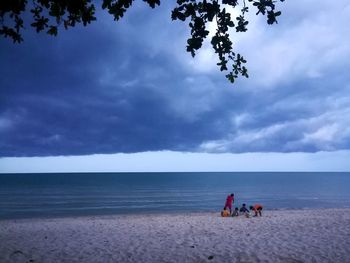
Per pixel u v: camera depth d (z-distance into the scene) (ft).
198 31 14.55
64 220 73.97
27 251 34.60
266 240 38.75
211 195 206.39
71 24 15.19
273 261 29.09
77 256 32.17
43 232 49.19
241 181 467.52
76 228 54.03
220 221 59.57
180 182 440.86
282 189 261.44
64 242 39.86
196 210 121.49
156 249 34.83
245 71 15.93
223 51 15.49
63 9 14.47
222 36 15.25
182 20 14.48
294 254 31.45
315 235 41.75
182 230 48.83
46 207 138.92
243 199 171.94
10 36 14.80
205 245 36.45
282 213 80.38
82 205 146.72
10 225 60.18
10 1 12.83
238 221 58.95
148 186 328.08
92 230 51.06
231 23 14.97
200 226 52.85
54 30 15.08
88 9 14.78
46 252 34.06
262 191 238.68
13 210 127.44
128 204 150.82
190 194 215.51
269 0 14.02
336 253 31.76
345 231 44.70
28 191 246.06
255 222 56.44
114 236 44.29
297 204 142.20
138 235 44.86
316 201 156.46
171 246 36.27
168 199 177.78
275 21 14.32
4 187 306.14
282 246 35.12
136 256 31.83
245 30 15.34
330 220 57.11
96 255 32.50
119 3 13.97
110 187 309.22
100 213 114.52
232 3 14.24
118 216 84.89
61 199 178.19
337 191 231.09
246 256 30.91
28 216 106.52
